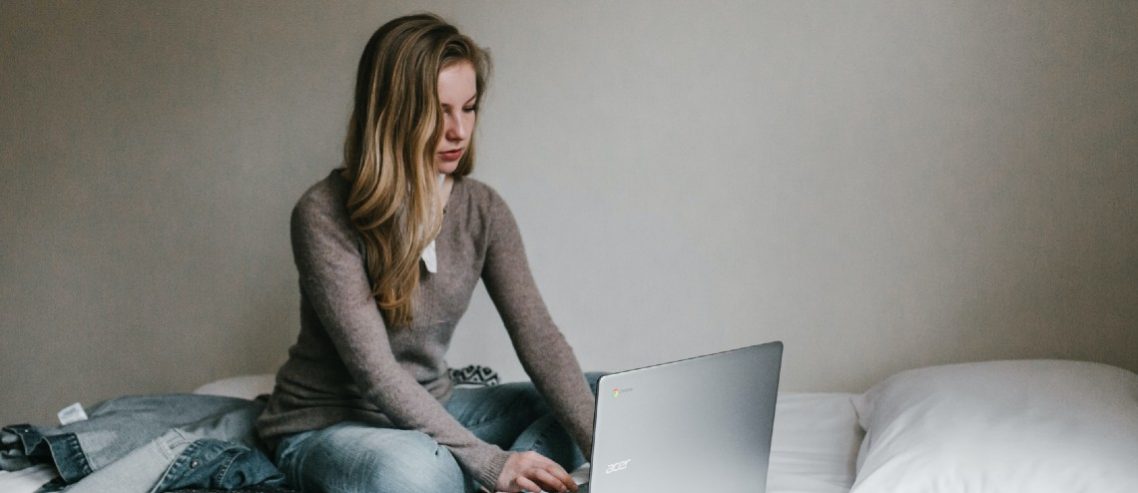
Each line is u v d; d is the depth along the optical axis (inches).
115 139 102.4
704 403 53.6
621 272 95.4
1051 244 87.4
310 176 99.8
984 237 88.4
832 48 88.9
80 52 101.8
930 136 88.2
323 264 65.5
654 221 94.2
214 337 104.0
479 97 69.7
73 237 104.4
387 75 63.7
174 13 99.9
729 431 55.5
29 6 102.0
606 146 94.2
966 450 61.2
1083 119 85.6
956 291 89.5
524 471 60.6
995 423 64.2
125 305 104.7
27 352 106.7
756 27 90.0
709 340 94.5
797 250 91.7
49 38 102.0
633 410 49.9
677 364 51.9
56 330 106.0
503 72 95.1
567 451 69.6
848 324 91.6
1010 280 88.5
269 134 99.9
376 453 60.1
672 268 94.3
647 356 96.0
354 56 97.6
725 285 93.5
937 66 87.4
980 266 88.8
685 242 93.8
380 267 66.2
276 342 103.0
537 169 95.8
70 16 101.5
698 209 93.1
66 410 72.2
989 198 88.0
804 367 93.0
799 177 90.8
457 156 67.2
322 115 98.8
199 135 101.0
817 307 92.0
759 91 90.7
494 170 96.6
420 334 69.5
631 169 94.0
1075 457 59.1
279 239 101.2
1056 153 86.4
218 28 99.3
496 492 61.1
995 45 86.3
